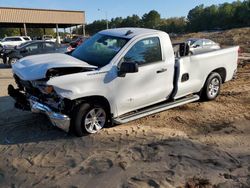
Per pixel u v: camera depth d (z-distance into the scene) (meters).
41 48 17.92
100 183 4.53
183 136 6.15
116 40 6.53
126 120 6.32
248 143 5.89
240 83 10.77
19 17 42.94
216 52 8.17
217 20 114.06
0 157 5.32
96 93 5.85
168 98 7.26
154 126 6.66
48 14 44.69
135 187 4.43
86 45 6.96
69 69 5.76
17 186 4.50
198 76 7.75
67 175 4.75
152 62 6.64
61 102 5.70
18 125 6.64
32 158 5.27
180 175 4.75
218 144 5.82
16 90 6.65
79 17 47.06
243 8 104.56
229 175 4.78
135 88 6.41
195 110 7.69
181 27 124.56
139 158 5.25
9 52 17.62
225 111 7.65
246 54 23.66
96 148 5.59
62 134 6.16
